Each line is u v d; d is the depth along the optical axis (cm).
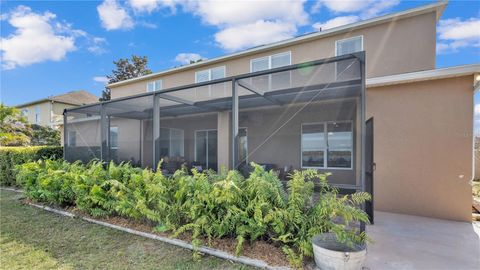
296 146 884
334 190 383
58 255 347
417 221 503
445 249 368
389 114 581
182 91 731
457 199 514
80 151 883
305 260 318
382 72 727
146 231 423
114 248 368
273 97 724
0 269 310
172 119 1151
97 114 963
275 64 925
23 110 2345
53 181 567
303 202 343
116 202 462
